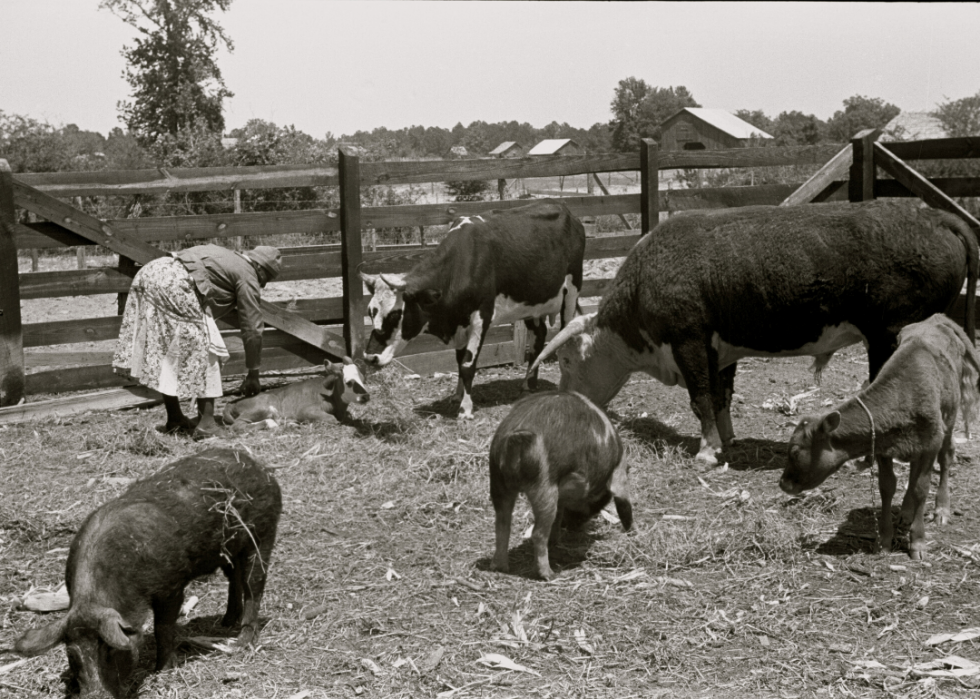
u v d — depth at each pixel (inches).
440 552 230.4
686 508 255.9
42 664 180.4
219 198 827.4
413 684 170.6
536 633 187.9
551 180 1360.7
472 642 185.3
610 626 190.1
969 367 235.5
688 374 296.4
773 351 294.5
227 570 192.2
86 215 349.1
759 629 187.3
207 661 179.9
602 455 215.9
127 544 163.8
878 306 274.2
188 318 308.5
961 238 275.3
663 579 210.8
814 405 350.3
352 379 335.3
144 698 166.9
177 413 325.1
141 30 1401.3
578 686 168.1
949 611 193.0
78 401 351.3
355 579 216.1
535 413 209.8
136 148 1371.8
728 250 287.4
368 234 808.3
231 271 323.9
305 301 389.7
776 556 222.4
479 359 425.1
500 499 211.2
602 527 243.3
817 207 288.0
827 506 250.2
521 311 377.4
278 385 384.2
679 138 1899.6
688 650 180.4
